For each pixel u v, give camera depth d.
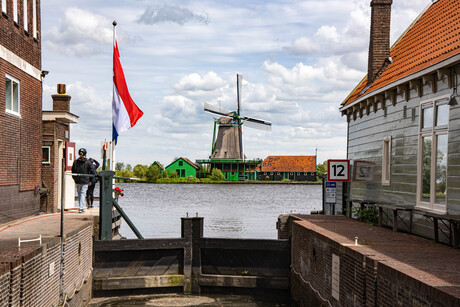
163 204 64.81
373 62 17.98
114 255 15.57
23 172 16.45
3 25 14.84
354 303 9.60
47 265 10.05
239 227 38.41
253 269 16.08
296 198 82.69
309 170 141.38
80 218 15.39
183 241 16.00
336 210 20.95
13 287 8.05
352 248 9.94
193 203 67.00
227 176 128.38
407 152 13.71
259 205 64.94
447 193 11.22
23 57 16.64
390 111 15.12
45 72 18.48
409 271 7.68
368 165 17.11
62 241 11.23
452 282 6.94
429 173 12.27
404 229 13.44
